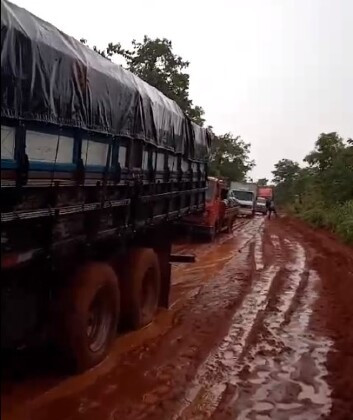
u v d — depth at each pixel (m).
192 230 20.12
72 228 5.35
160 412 5.19
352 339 8.04
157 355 6.77
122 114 6.41
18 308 4.71
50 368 5.84
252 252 18.23
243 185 51.41
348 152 34.94
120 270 7.34
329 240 23.81
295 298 10.85
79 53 5.34
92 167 5.74
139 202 7.24
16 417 4.79
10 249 4.21
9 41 4.01
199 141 11.02
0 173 4.12
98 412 5.07
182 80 31.14
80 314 5.54
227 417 5.21
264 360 6.94
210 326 8.34
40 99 4.53
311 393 5.95
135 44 30.92
